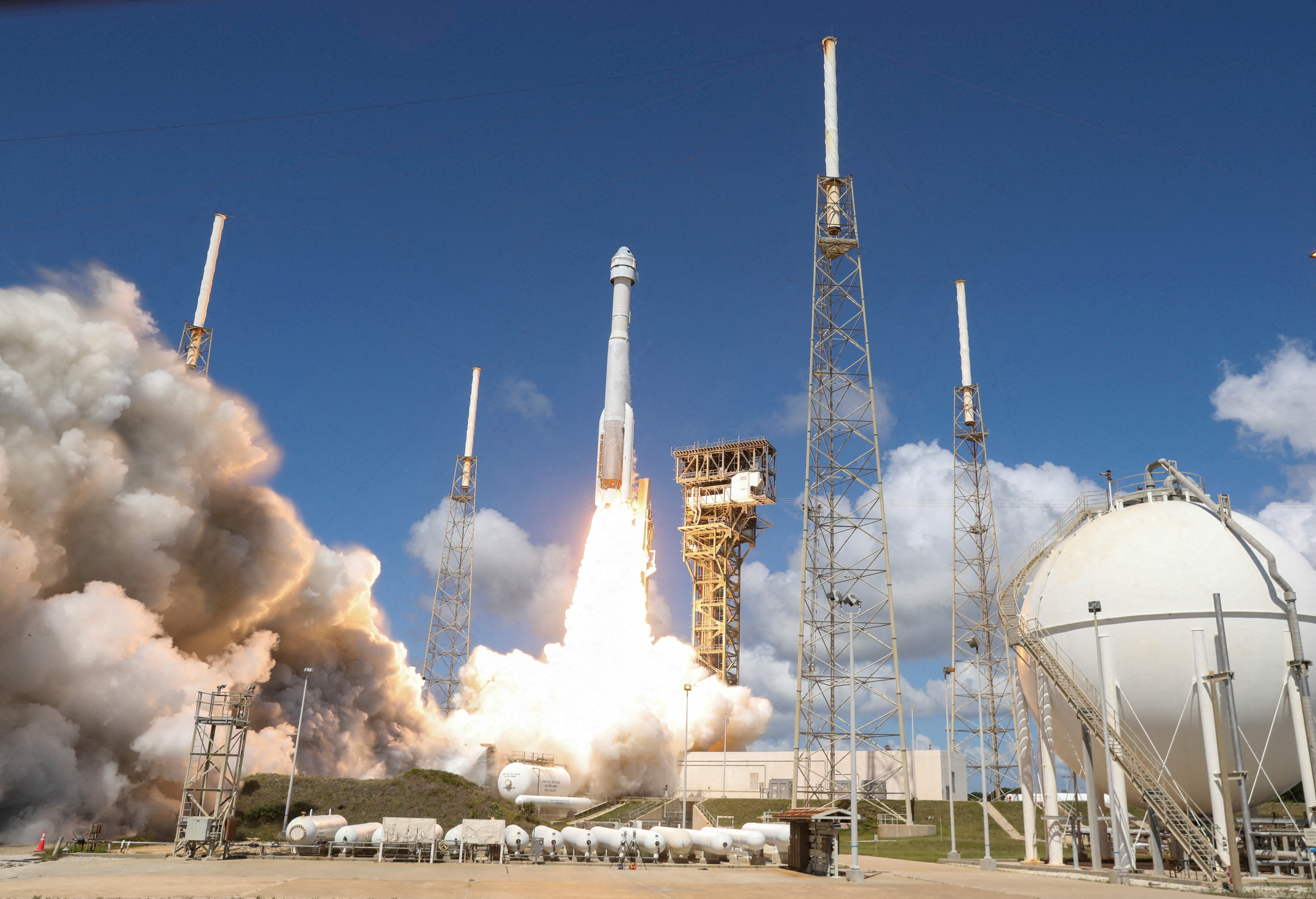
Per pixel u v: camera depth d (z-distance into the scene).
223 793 54.50
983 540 90.88
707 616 133.62
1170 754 43.69
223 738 65.62
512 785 79.06
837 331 84.19
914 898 35.06
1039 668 49.16
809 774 92.81
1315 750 41.25
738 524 135.62
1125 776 44.75
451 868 46.09
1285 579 43.94
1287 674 42.66
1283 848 46.47
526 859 52.69
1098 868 44.56
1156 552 45.34
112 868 41.50
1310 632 43.50
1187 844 41.28
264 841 57.69
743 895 35.62
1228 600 43.38
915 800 90.31
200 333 87.88
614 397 123.31
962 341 96.94
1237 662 42.72
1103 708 43.66
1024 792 52.66
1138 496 51.16
